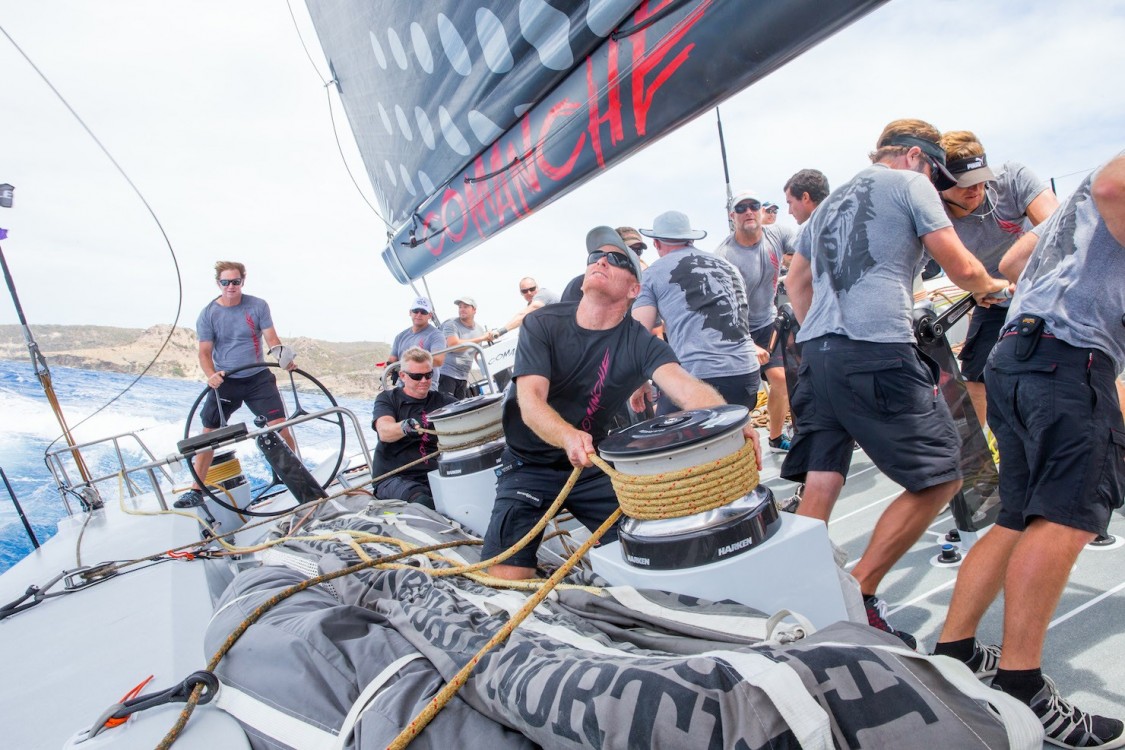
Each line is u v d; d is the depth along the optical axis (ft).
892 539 6.41
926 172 6.84
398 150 9.33
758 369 11.23
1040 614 4.81
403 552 6.12
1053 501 4.87
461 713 3.70
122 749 3.99
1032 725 2.68
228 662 4.60
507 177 7.15
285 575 6.32
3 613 7.12
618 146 5.37
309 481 10.43
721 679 2.88
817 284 6.89
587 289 6.54
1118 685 5.32
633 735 2.85
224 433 10.19
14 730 4.56
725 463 4.25
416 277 11.99
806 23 3.60
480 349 12.53
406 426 11.05
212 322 15.08
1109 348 4.86
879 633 3.28
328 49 9.43
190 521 11.12
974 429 7.83
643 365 6.68
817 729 2.58
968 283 6.38
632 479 4.40
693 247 11.12
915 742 2.63
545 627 4.26
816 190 10.14
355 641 4.50
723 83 4.24
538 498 7.10
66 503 14.34
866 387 6.40
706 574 4.20
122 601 6.95
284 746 3.87
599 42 5.08
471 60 6.47
